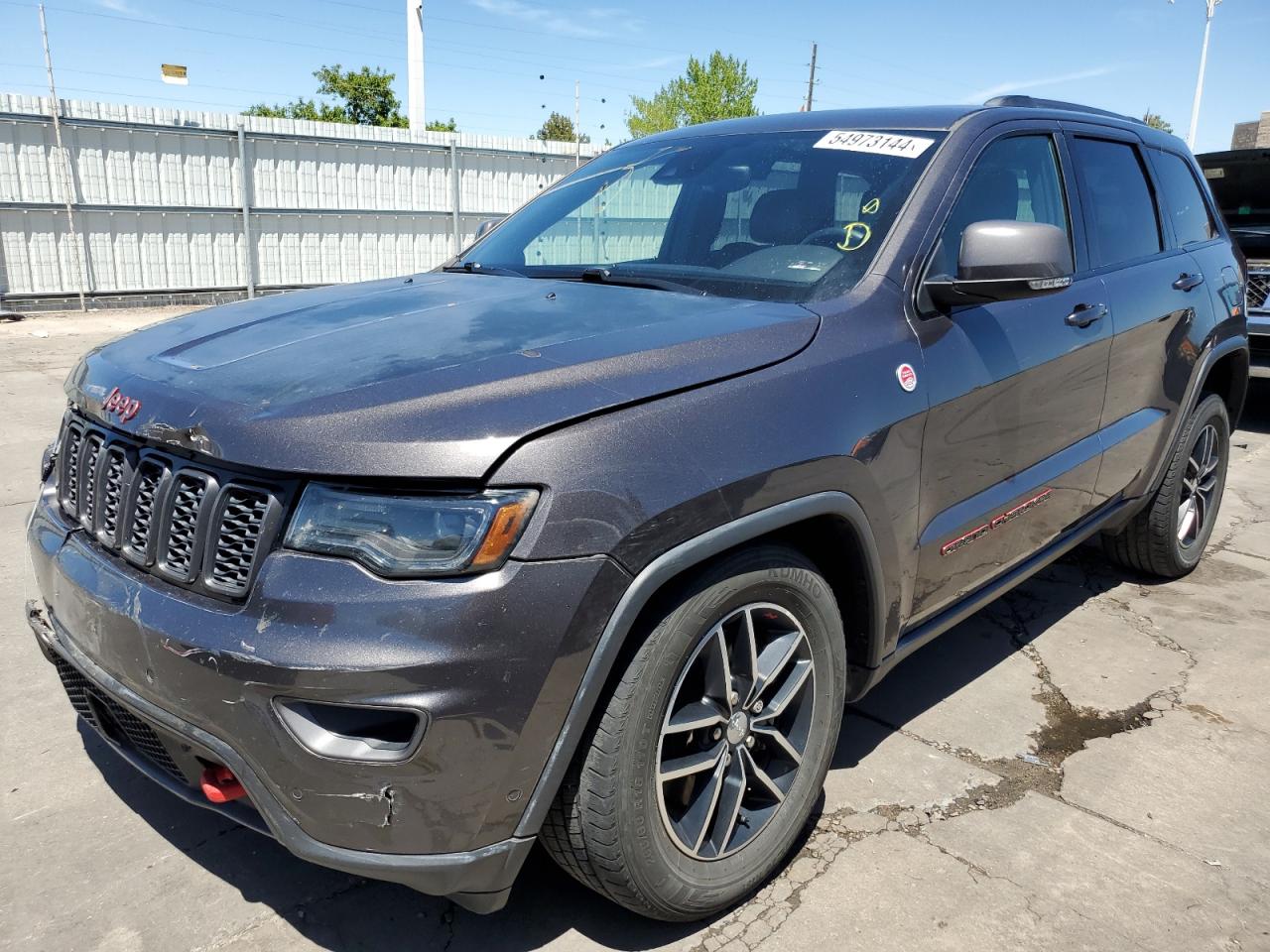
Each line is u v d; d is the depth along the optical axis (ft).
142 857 8.09
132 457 6.85
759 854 7.58
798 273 8.76
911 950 7.23
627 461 6.16
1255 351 25.55
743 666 7.22
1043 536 10.73
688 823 7.13
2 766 9.29
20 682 10.88
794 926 7.46
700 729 7.16
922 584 8.76
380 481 5.84
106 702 6.97
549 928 7.43
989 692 11.32
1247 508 18.92
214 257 52.39
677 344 7.02
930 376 8.32
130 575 6.65
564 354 6.72
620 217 10.73
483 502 5.79
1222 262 14.44
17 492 17.88
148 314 48.21
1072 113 11.87
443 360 6.71
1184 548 14.56
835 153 9.97
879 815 8.88
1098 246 11.44
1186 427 13.41
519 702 5.82
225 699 5.86
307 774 5.79
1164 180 13.50
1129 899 7.81
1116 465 11.89
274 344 7.46
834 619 7.82
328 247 56.24
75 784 9.05
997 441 9.34
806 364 7.43
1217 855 8.40
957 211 9.25
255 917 7.45
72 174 46.91
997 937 7.37
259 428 6.07
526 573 5.78
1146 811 9.03
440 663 5.62
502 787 5.95
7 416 24.16
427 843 5.94
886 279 8.46
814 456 7.13
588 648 5.99
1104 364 11.03
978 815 8.92
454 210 60.59
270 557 5.94
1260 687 11.54
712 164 10.61
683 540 6.33
